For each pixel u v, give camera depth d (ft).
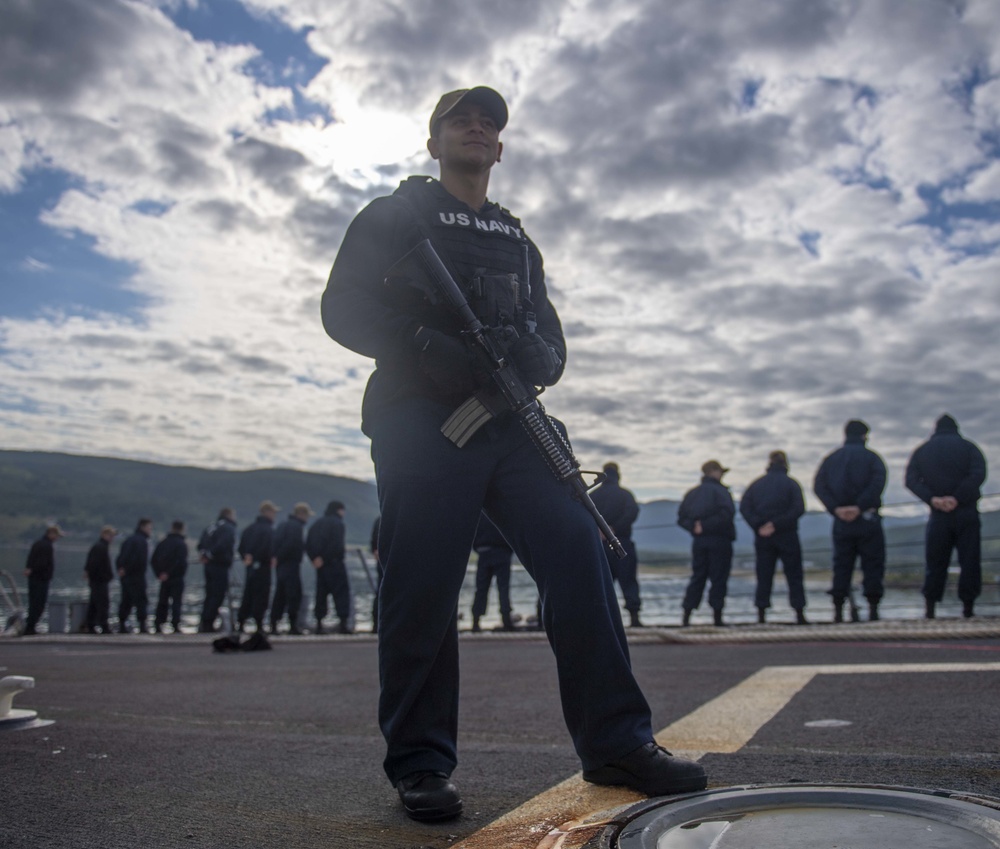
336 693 16.90
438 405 7.82
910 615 32.24
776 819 6.10
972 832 5.59
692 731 11.21
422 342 7.49
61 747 11.09
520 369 7.73
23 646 38.19
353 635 35.68
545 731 12.05
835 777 8.20
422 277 7.72
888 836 5.60
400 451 7.77
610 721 7.70
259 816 7.75
